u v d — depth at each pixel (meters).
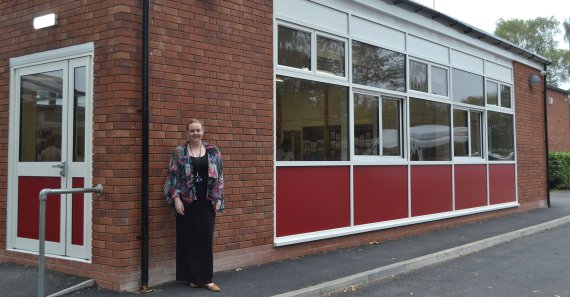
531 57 13.91
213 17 6.27
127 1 5.45
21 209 6.39
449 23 10.56
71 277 5.68
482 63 12.11
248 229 6.65
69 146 5.92
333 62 8.10
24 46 6.36
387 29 9.23
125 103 5.38
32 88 6.36
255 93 6.77
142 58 5.50
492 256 8.08
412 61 9.88
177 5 5.88
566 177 20.38
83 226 5.73
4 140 6.56
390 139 9.29
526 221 11.51
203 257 5.54
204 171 5.55
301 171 7.44
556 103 23.81
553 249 8.67
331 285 5.87
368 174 8.59
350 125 8.27
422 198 9.81
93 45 5.61
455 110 11.19
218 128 6.29
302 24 7.50
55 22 5.96
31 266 6.19
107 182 5.43
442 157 10.56
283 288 5.66
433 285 6.29
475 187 11.52
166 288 5.54
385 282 6.41
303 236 7.39
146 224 5.43
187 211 5.53
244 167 6.61
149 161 5.55
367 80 8.71
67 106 5.95
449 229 10.23
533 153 14.11
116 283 5.34
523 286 6.27
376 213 8.71
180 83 5.88
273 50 7.05
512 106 13.31
